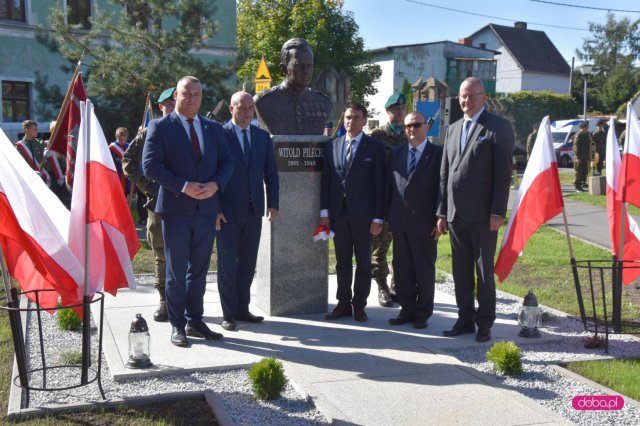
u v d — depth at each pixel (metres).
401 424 3.72
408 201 5.71
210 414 3.90
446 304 6.84
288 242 6.11
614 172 5.62
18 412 3.83
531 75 51.81
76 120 9.12
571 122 31.89
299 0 33.12
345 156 5.86
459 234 5.50
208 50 26.34
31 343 5.36
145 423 3.76
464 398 4.10
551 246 10.39
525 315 5.60
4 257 3.97
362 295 6.03
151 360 4.78
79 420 3.79
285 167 6.01
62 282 3.96
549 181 5.48
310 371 4.59
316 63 32.09
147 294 7.07
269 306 6.14
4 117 22.16
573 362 4.96
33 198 3.87
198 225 5.14
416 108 15.12
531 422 3.75
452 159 5.46
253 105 5.59
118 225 4.25
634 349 5.31
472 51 42.62
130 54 16.84
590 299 7.18
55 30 18.05
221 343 5.26
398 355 4.97
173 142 5.01
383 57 40.66
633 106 5.38
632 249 5.82
